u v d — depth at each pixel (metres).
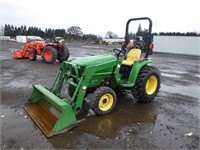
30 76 7.25
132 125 3.67
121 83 4.45
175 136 3.35
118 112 4.23
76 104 3.58
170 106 4.73
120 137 3.24
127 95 5.36
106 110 4.02
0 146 2.88
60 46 10.77
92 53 17.53
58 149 2.86
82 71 3.76
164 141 3.18
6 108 4.21
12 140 3.03
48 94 3.74
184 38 24.17
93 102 3.80
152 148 2.98
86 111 4.16
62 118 3.24
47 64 10.22
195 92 6.05
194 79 8.09
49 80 6.70
